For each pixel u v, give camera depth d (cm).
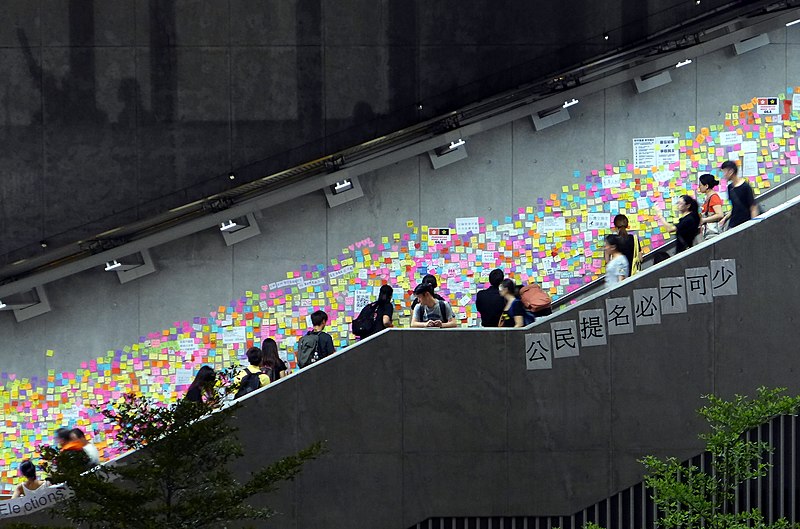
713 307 1747
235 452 1509
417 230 2420
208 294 2430
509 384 1755
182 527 1452
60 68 2459
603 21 2436
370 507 1758
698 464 1742
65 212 2473
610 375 1748
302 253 2430
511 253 2411
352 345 1761
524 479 1750
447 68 2458
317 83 2466
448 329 1761
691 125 2398
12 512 1742
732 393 1742
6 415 2409
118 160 2470
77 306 2425
